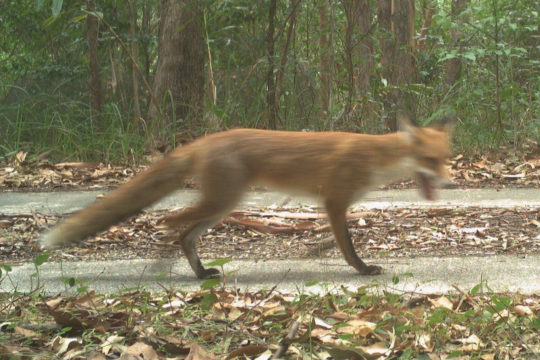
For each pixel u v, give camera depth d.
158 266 4.16
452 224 4.63
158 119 6.33
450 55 6.06
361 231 4.58
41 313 3.71
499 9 6.55
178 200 5.01
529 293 3.85
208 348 3.52
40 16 7.47
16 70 8.34
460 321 3.60
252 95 6.73
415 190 5.27
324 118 6.63
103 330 3.57
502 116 6.32
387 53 6.78
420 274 4.05
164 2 6.57
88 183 5.46
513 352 3.48
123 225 4.62
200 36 6.55
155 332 3.57
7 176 5.57
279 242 4.47
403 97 6.52
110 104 6.91
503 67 6.62
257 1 6.72
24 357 3.45
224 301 3.79
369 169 4.04
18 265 4.19
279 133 4.10
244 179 4.04
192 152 4.02
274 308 3.69
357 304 3.75
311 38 7.59
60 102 7.11
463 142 6.11
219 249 4.39
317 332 3.54
